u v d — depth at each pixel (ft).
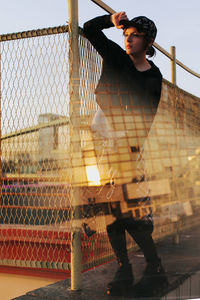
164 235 7.89
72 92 6.07
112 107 6.32
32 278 7.39
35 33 6.68
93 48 6.81
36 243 7.13
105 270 6.60
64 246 6.82
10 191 7.44
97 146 6.22
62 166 6.75
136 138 6.29
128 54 6.26
